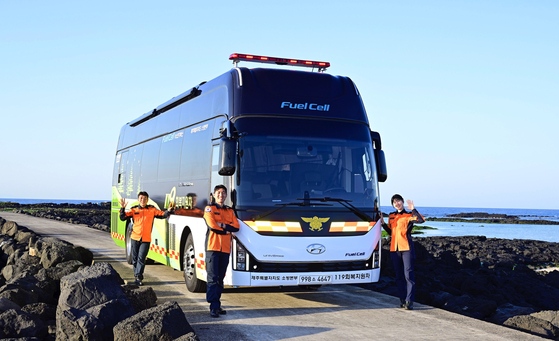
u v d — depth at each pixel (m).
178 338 5.69
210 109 10.23
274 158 8.83
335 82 9.89
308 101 9.41
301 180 8.84
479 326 7.76
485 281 15.07
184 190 11.16
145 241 11.40
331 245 8.69
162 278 12.38
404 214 9.17
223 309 8.80
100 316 6.38
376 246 9.08
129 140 16.89
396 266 9.30
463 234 66.38
